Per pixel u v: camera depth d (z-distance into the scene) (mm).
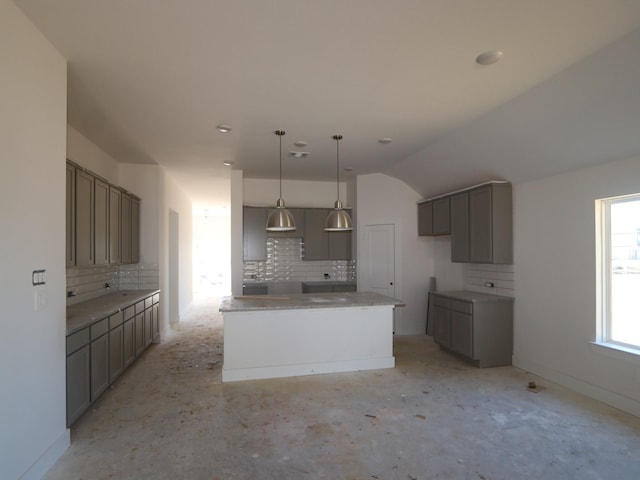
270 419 3035
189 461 2439
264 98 3176
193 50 2432
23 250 2072
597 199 3381
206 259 12734
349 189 6840
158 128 3895
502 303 4352
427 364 4465
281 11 2035
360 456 2504
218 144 4477
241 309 3838
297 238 6781
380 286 6125
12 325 1967
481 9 2025
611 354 3238
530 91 3027
